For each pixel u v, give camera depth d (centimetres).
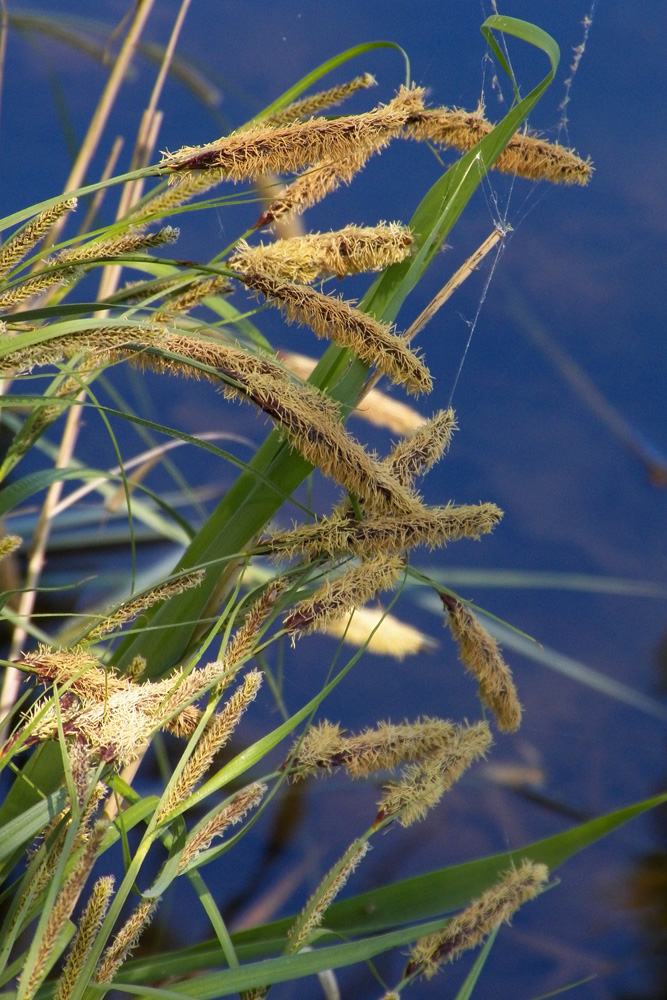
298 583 93
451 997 104
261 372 93
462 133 94
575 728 122
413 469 95
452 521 93
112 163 113
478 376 160
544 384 160
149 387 157
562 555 140
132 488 133
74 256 93
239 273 92
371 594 93
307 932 93
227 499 97
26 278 92
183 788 92
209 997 92
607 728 122
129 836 107
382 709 122
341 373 96
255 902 106
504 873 96
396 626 113
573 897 107
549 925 106
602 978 104
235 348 93
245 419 155
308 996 104
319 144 92
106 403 153
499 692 95
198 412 155
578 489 148
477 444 152
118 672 95
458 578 125
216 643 121
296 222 98
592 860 108
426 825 110
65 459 108
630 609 135
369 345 93
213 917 93
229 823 92
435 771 93
